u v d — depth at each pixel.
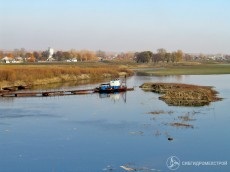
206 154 31.22
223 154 31.16
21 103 62.75
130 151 32.16
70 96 73.81
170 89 80.75
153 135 37.94
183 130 40.09
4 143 35.09
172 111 52.91
